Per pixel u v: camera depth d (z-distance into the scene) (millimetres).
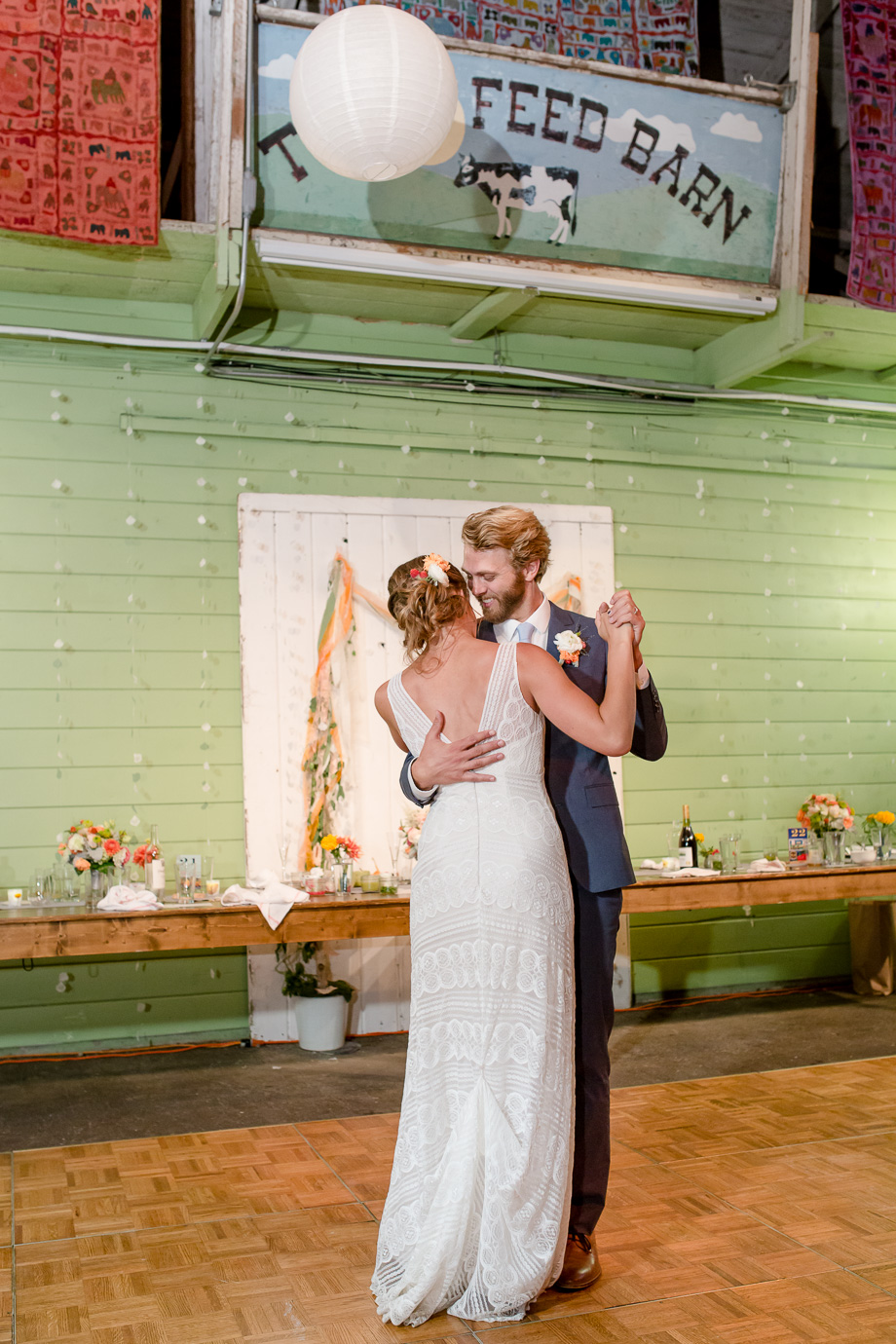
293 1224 2910
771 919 6035
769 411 6242
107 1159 3477
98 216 4383
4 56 4234
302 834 5160
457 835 2381
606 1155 2551
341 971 5160
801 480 6305
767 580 6195
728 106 5086
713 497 6105
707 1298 2438
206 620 5156
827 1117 3758
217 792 5117
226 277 4504
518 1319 2340
